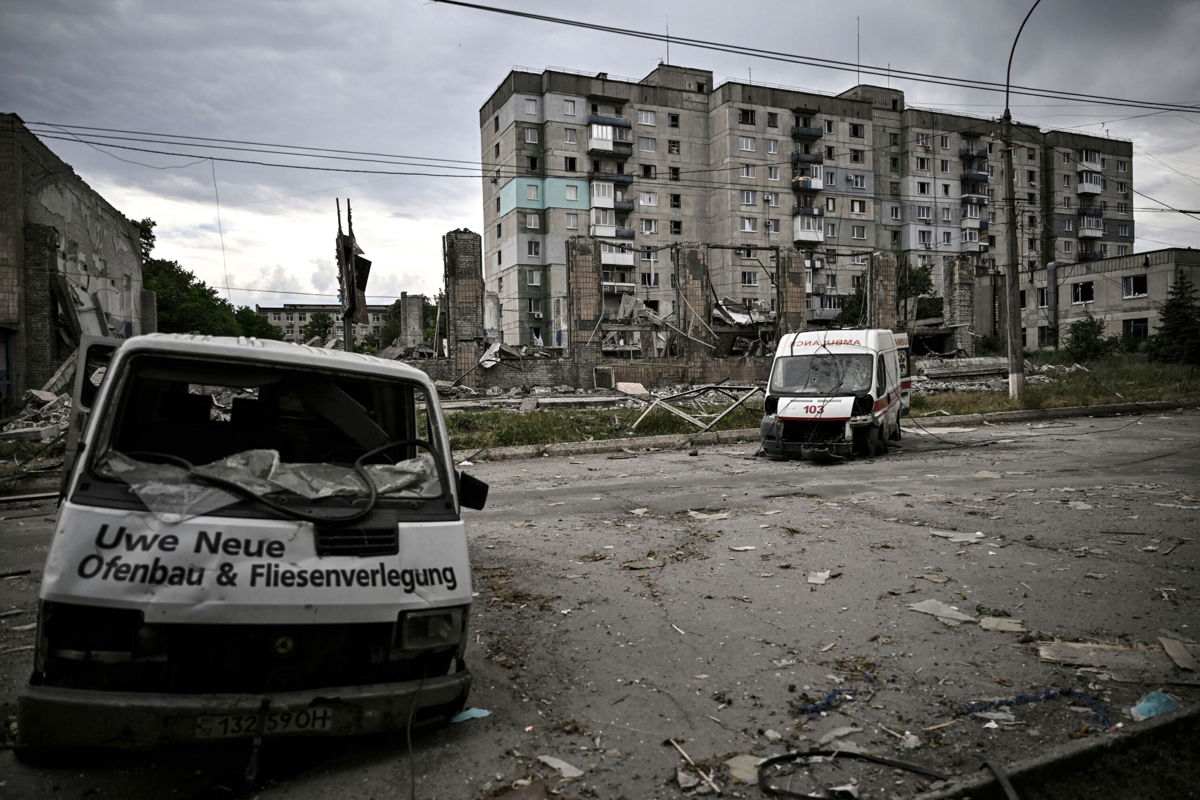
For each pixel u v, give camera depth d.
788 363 14.41
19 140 20.23
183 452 3.49
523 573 6.29
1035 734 3.43
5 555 6.90
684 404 22.08
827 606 5.32
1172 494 9.14
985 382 32.28
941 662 4.29
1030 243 76.81
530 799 2.89
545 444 15.58
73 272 23.38
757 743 3.38
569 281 29.70
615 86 64.88
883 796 2.92
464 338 28.56
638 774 3.10
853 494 9.79
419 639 3.08
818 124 70.06
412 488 3.47
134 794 2.85
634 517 8.64
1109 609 5.12
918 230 72.94
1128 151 83.00
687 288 31.56
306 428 3.73
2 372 19.80
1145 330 50.22
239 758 3.15
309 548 2.96
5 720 3.45
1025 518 8.05
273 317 151.75
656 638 4.74
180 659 2.86
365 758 3.19
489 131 68.25
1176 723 3.36
